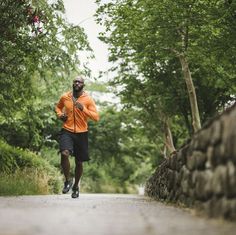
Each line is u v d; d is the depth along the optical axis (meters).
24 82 14.51
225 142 4.45
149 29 15.51
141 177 53.03
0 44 12.38
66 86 15.85
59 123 29.58
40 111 24.75
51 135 30.31
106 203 7.64
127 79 22.78
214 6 14.06
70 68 14.40
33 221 4.18
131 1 15.69
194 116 17.47
